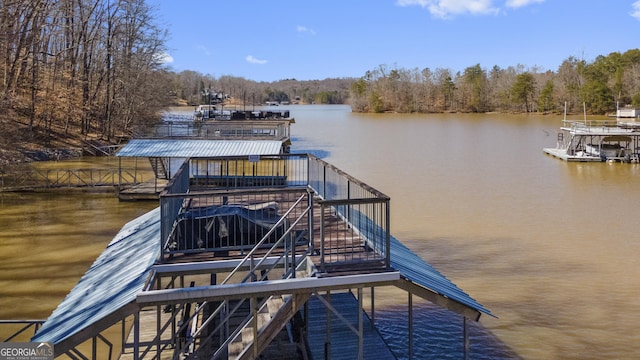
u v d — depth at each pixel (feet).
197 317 28.02
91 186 76.59
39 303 36.09
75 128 133.49
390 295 37.55
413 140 165.17
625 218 62.69
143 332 27.94
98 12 144.46
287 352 25.13
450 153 129.80
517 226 58.80
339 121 271.49
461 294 22.03
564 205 70.23
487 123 254.27
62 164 103.30
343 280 19.84
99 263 25.86
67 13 138.10
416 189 82.12
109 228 56.29
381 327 32.22
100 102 148.97
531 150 136.87
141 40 157.58
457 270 43.83
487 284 40.34
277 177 46.96
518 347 29.96
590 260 46.34
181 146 76.23
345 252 22.75
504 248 50.19
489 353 29.19
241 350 21.30
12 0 111.86
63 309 20.92
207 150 74.95
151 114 164.14
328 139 167.02
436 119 293.64
